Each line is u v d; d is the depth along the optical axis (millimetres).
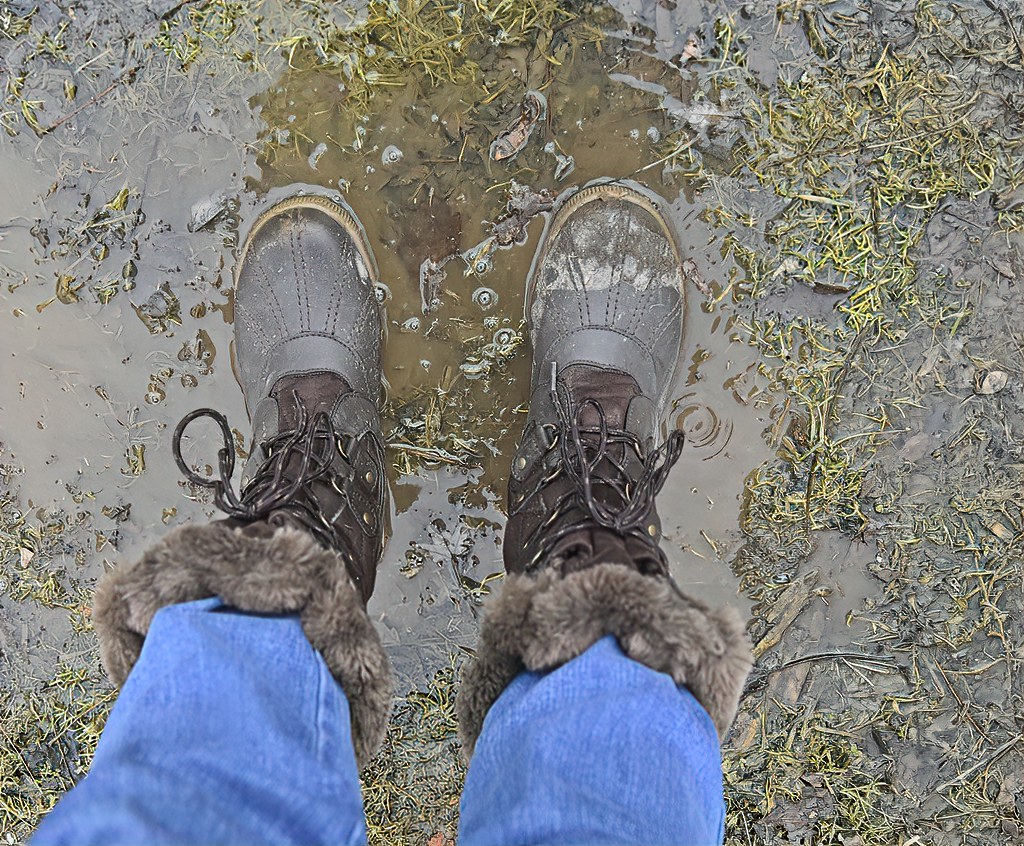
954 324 1370
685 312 1382
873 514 1392
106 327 1356
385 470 1377
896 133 1348
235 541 778
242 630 739
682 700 777
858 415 1383
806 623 1404
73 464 1383
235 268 1358
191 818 570
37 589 1387
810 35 1343
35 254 1344
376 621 1387
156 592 749
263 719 681
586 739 723
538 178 1363
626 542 943
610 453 1197
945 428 1382
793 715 1400
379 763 1375
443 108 1342
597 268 1350
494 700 871
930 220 1360
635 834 690
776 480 1394
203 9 1312
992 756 1400
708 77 1347
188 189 1343
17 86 1318
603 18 1339
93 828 526
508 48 1335
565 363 1309
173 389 1373
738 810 1402
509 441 1395
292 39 1316
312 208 1354
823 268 1368
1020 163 1351
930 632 1396
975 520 1385
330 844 667
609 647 774
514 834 704
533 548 1074
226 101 1330
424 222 1367
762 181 1360
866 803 1400
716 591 1407
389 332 1387
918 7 1340
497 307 1384
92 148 1330
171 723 653
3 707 1396
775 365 1384
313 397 1241
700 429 1398
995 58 1340
